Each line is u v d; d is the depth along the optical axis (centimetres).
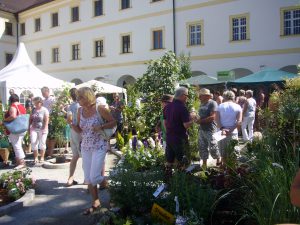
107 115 541
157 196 463
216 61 2445
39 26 3784
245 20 2331
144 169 749
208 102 759
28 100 1683
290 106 546
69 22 3403
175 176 477
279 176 368
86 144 548
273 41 2223
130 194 477
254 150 521
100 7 3158
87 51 3256
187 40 2575
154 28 2745
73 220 536
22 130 895
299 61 2150
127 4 2944
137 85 1102
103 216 480
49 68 3638
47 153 1095
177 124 675
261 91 1680
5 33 3941
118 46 3005
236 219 433
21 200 611
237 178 462
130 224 409
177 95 687
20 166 920
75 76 3378
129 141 993
